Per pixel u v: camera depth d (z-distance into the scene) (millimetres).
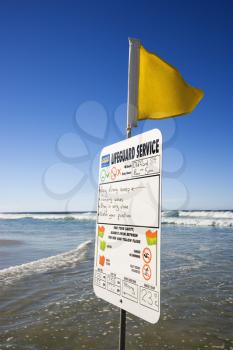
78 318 5293
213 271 9070
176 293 6812
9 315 5461
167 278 8234
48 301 6234
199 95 2865
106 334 4633
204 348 4199
